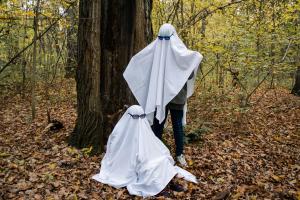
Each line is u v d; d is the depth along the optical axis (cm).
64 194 385
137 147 427
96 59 511
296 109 895
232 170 472
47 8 923
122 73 528
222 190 407
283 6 874
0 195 378
